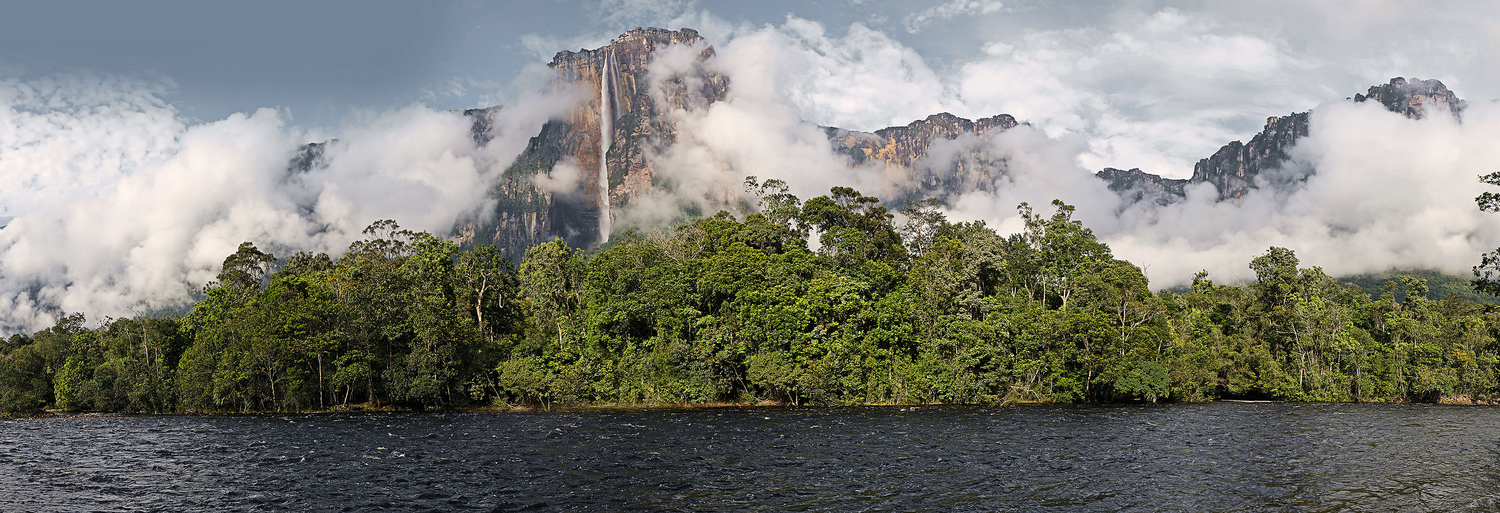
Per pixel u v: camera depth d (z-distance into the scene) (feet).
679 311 350.23
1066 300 426.10
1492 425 243.19
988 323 351.67
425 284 368.89
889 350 350.84
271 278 401.90
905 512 115.03
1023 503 120.78
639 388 338.34
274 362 323.98
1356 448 181.47
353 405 337.93
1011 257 436.35
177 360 375.66
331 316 336.90
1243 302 455.22
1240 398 415.44
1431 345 412.77
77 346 379.96
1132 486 133.49
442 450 180.34
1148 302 395.96
